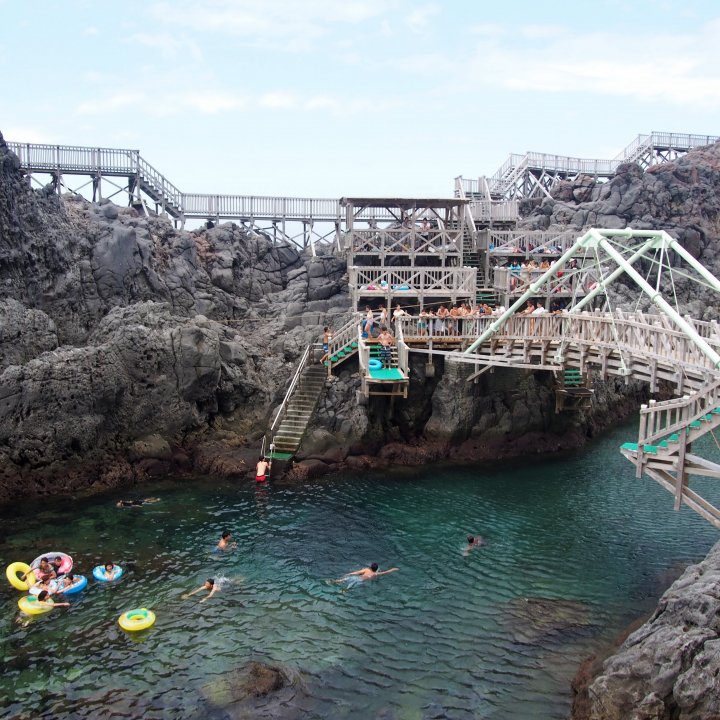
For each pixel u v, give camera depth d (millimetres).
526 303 47469
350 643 21531
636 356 28016
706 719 15508
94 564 25984
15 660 20453
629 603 23719
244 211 54500
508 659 20703
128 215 45719
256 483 34719
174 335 36875
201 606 23453
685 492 23094
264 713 18328
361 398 37875
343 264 50000
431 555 27250
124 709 18438
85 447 34031
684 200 62094
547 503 32688
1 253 35469
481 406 39875
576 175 74250
